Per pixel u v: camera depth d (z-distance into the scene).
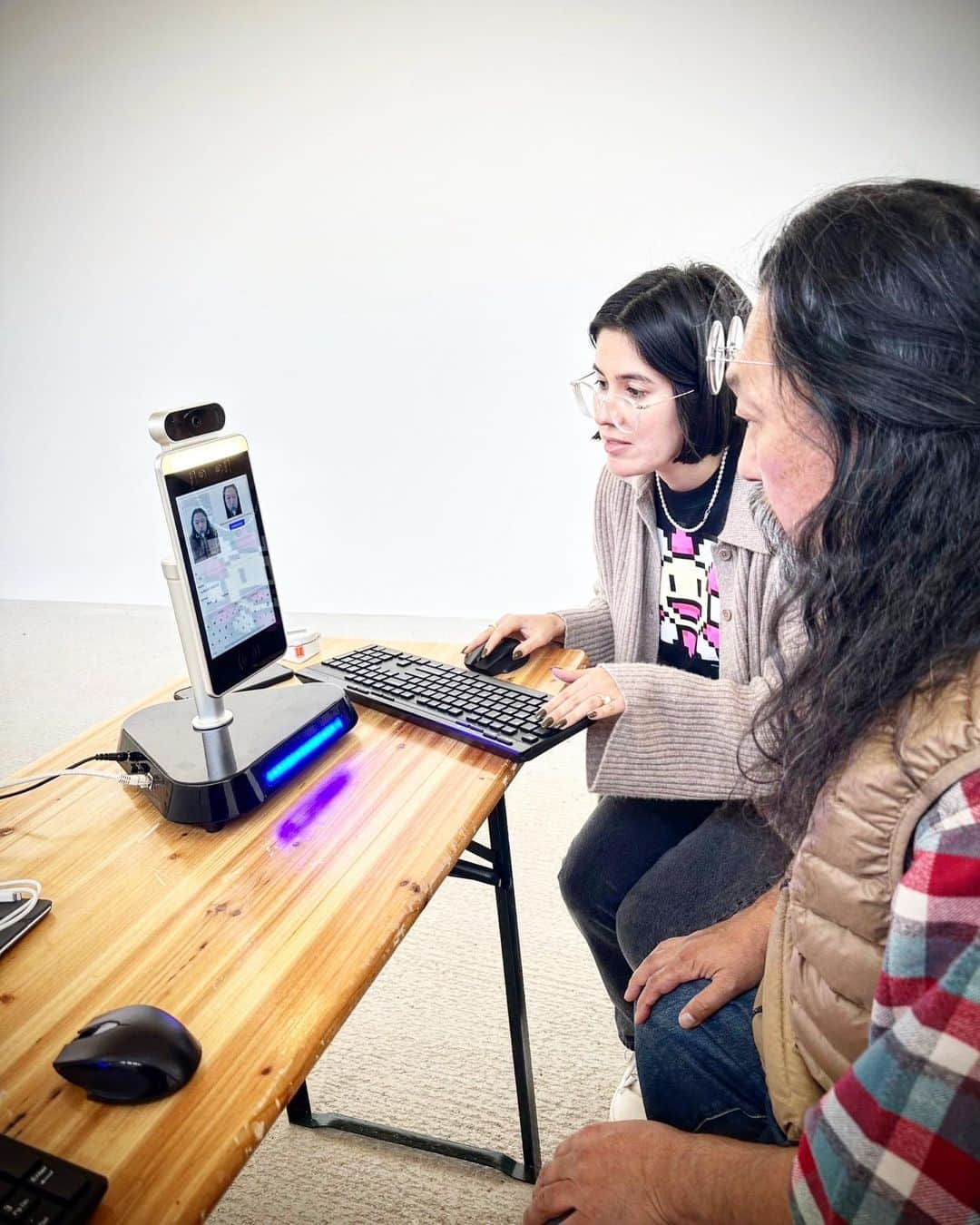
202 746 1.01
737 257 2.84
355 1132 1.47
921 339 0.58
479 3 2.87
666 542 1.50
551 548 3.38
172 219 3.41
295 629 1.43
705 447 1.35
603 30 2.78
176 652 3.39
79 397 3.77
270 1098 0.63
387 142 3.09
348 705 1.14
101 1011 0.72
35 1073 0.66
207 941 0.79
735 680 1.36
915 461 0.59
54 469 3.92
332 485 3.55
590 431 3.19
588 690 1.19
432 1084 1.55
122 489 3.87
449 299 3.19
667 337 1.29
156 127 3.32
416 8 2.93
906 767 0.59
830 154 2.71
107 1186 0.58
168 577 0.98
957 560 0.59
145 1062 0.62
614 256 2.98
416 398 3.34
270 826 0.95
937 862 0.52
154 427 0.96
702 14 2.69
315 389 3.45
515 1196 1.36
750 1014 0.94
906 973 0.52
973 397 0.57
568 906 1.44
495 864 1.25
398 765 1.07
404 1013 1.70
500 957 1.83
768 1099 0.86
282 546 3.69
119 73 3.30
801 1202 0.56
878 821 0.61
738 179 2.80
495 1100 1.52
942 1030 0.49
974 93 2.57
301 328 3.40
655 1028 0.96
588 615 1.52
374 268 3.24
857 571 0.63
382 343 3.31
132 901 0.84
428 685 1.23
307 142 3.18
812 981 0.69
